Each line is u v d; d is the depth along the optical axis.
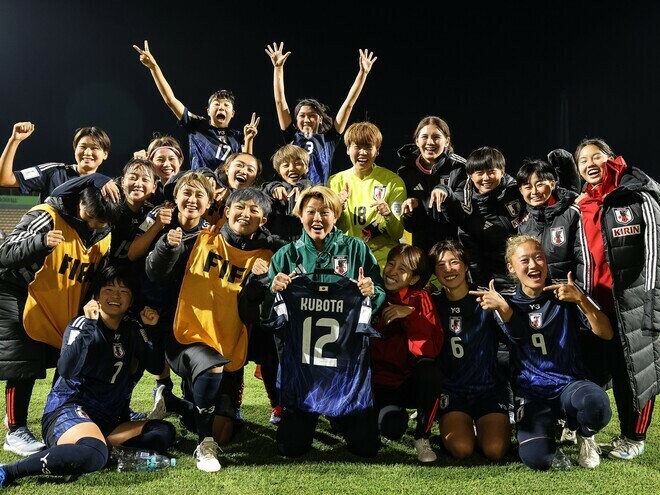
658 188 3.35
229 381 3.55
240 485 2.85
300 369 3.22
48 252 3.16
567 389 3.16
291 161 4.27
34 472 2.80
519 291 3.37
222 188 4.12
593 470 3.08
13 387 3.36
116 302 3.14
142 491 2.76
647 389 3.21
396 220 4.24
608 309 3.41
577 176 4.29
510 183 4.14
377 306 3.28
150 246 3.58
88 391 3.13
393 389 3.47
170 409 3.76
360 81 5.23
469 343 3.41
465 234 4.19
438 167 4.43
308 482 2.90
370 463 3.20
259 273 3.24
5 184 4.07
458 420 3.33
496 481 2.92
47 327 3.37
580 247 3.54
